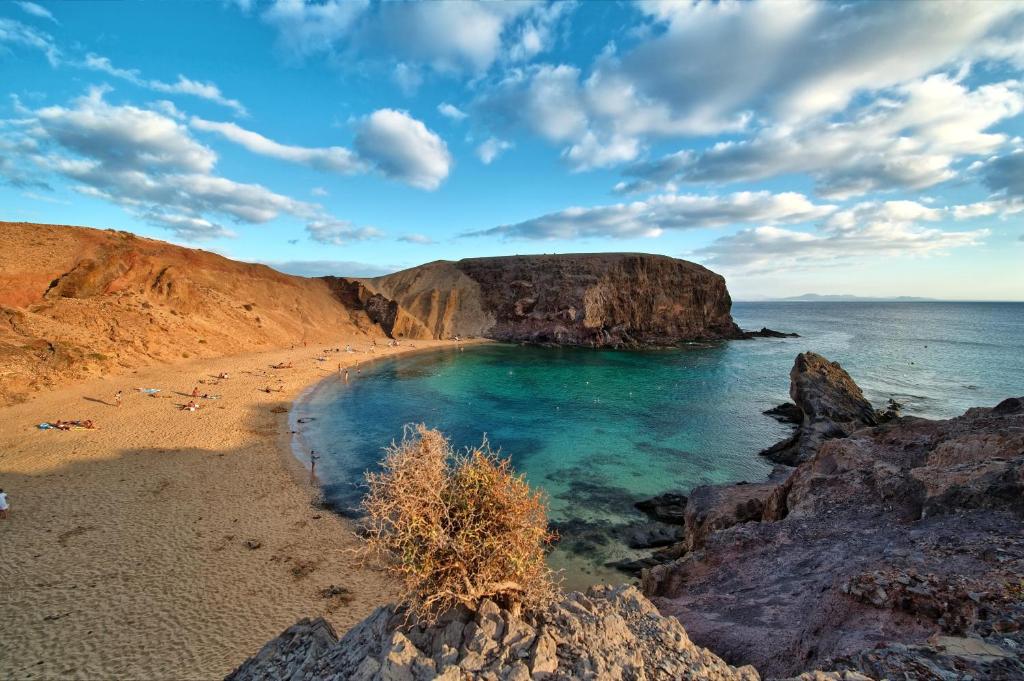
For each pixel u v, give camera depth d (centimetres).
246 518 2028
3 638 1282
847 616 822
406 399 4716
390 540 549
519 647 507
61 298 4678
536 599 582
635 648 571
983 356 7662
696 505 1916
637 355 8106
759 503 1767
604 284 9594
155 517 1967
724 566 1238
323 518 2086
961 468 1188
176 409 3500
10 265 4791
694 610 1045
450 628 536
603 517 2305
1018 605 688
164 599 1482
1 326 3731
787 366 6975
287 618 1434
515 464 3041
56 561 1625
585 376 6156
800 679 544
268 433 3241
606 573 1825
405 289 11369
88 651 1259
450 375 6100
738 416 4247
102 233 6350
